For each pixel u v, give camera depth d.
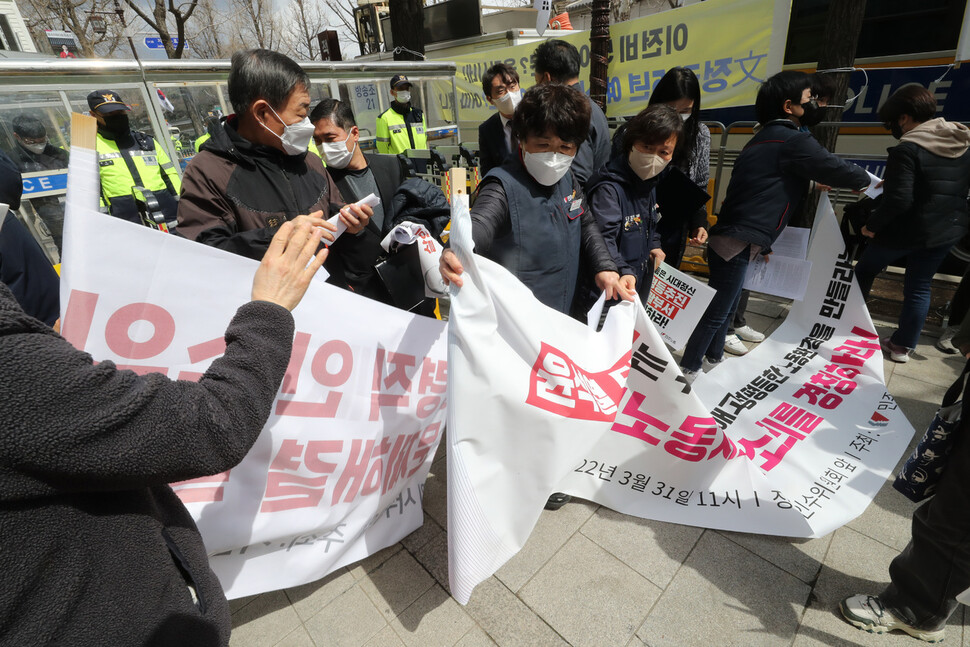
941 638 1.63
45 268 1.90
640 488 2.25
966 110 3.65
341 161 2.50
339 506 1.73
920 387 2.95
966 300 1.59
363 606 1.86
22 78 3.56
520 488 1.67
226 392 0.82
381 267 2.05
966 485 1.37
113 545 0.76
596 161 3.10
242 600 1.90
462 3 7.75
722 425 2.66
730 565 1.96
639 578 1.93
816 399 2.75
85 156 1.22
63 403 0.64
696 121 3.01
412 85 6.55
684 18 4.14
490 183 1.88
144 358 1.36
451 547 1.56
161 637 0.82
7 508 0.65
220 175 1.77
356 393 1.71
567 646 1.70
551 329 1.69
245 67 1.66
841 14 3.28
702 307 2.34
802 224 3.77
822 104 3.00
